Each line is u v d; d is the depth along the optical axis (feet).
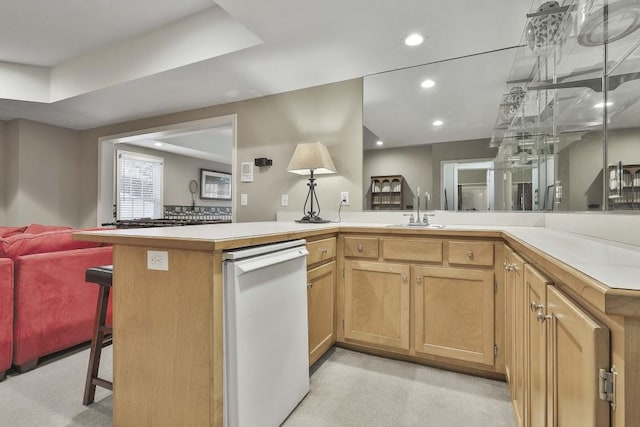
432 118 8.35
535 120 6.86
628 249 3.26
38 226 10.84
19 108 11.74
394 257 6.72
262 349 4.29
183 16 8.13
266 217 10.44
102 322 5.32
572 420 2.29
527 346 3.82
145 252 4.17
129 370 4.30
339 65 8.34
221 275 3.86
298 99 9.93
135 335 4.25
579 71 4.96
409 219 8.44
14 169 13.35
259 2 5.87
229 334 3.85
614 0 3.00
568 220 5.51
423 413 5.11
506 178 7.55
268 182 10.41
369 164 9.05
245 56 7.79
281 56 7.81
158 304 4.07
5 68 10.52
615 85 4.17
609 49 4.29
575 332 2.21
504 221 7.57
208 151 19.83
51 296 6.72
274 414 4.55
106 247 7.78
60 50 9.83
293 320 5.05
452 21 6.39
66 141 14.61
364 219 9.07
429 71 8.32
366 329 6.96
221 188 24.12
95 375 5.29
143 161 18.34
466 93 7.99
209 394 3.76
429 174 8.39
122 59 9.25
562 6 4.09
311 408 5.21
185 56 8.18
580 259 2.63
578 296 2.31
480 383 6.00
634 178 3.77
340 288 7.22
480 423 4.88
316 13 6.18
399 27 6.62
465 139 8.00
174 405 3.99
